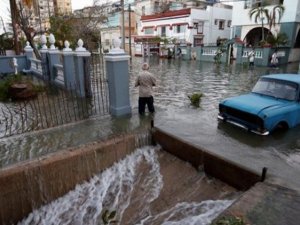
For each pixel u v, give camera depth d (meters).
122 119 6.91
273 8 23.61
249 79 14.54
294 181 4.16
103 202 4.71
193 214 4.13
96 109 7.82
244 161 4.79
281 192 3.73
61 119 6.83
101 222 4.30
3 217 4.20
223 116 6.85
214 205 4.23
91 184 5.03
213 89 11.58
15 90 8.98
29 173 4.36
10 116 7.21
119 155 5.54
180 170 5.26
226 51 24.92
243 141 5.70
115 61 6.73
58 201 4.68
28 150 5.07
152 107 7.48
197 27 32.72
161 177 5.17
